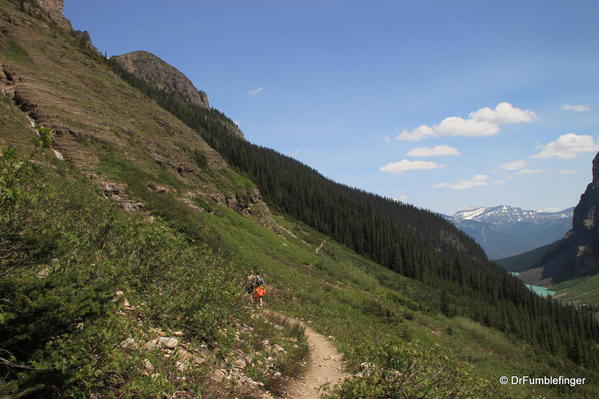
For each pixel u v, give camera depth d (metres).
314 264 44.91
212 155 57.62
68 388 3.74
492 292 111.12
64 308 3.73
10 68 32.84
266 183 118.00
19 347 3.60
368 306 33.41
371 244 105.31
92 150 28.88
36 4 62.78
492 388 6.99
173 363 5.31
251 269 24.64
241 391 5.85
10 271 4.11
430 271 111.94
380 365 6.39
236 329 9.45
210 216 35.03
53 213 7.54
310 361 10.38
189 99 199.25
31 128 24.31
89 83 44.09
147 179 31.06
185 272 9.57
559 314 105.56
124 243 8.20
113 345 4.43
